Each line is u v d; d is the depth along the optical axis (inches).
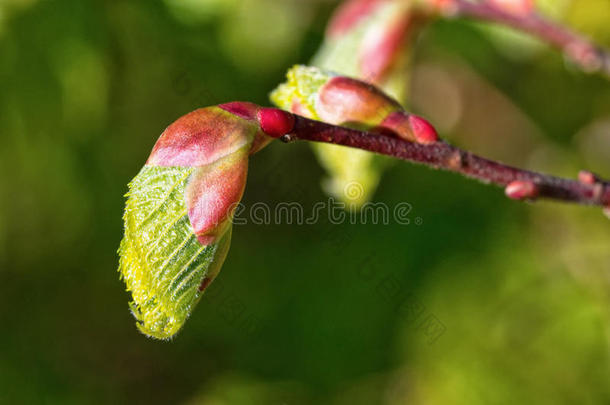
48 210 9.6
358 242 10.1
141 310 5.6
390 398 10.2
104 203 9.5
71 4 8.1
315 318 10.1
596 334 10.3
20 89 8.2
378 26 7.1
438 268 10.0
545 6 7.5
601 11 10.4
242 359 10.4
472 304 10.1
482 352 10.1
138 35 8.7
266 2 9.3
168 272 5.6
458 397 10.1
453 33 9.5
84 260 10.5
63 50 8.1
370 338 10.0
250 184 10.1
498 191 10.4
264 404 10.2
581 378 10.2
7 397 10.4
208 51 9.1
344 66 7.1
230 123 5.6
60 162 8.9
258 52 9.4
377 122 5.8
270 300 10.3
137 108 9.3
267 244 10.5
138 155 9.6
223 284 10.5
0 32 7.9
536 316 10.3
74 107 8.5
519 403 10.1
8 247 10.2
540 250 10.8
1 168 8.9
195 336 10.6
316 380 10.1
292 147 10.2
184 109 9.4
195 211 5.5
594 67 6.9
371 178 6.8
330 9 9.7
